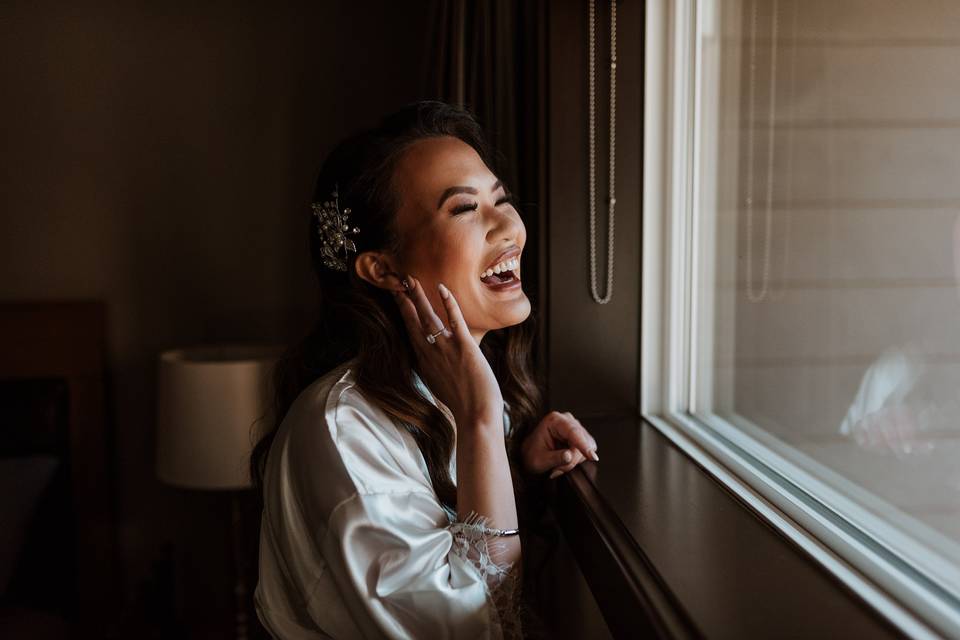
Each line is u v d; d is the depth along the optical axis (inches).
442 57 66.8
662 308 60.4
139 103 92.9
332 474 38.1
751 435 48.8
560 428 51.3
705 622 27.4
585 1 57.7
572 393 60.8
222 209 94.9
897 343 31.3
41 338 90.4
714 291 55.4
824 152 37.6
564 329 60.2
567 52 58.1
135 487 97.2
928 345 29.0
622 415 61.3
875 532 33.6
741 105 49.4
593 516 40.3
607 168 59.0
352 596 36.4
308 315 96.5
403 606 36.4
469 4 65.4
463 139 46.8
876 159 32.7
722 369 54.1
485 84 64.0
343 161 45.7
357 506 37.1
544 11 58.0
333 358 47.7
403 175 43.3
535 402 54.8
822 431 38.8
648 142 58.7
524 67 64.1
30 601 89.0
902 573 30.0
